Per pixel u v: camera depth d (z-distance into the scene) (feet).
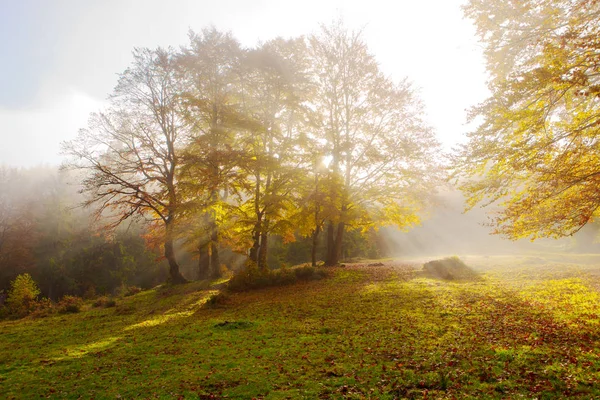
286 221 77.20
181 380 28.02
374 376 25.64
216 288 78.59
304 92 86.84
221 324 45.93
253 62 81.15
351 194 89.92
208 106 84.43
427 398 21.76
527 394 20.79
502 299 46.16
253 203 82.89
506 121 29.12
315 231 91.50
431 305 46.57
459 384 22.98
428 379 24.09
